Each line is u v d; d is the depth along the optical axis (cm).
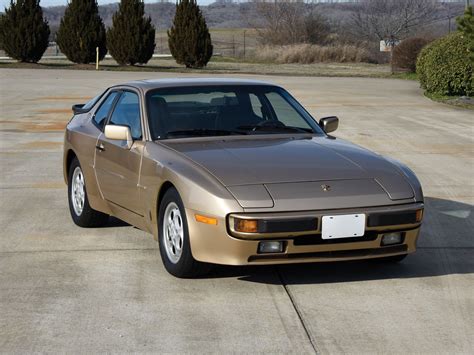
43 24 4262
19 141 1434
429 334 498
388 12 6644
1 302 556
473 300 566
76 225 793
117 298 563
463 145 1428
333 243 559
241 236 544
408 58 3825
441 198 953
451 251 705
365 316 529
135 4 4231
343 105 2161
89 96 2361
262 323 514
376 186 581
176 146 638
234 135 670
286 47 5675
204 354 463
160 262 655
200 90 710
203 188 562
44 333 496
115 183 698
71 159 818
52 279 611
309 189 563
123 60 4266
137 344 478
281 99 734
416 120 1820
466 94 2350
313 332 499
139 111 688
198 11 4325
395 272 634
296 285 593
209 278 608
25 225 794
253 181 566
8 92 2484
